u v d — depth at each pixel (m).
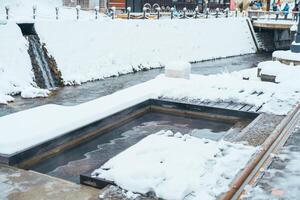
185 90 12.16
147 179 5.83
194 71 26.20
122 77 22.92
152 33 27.34
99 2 32.66
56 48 20.50
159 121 11.18
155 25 27.83
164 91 12.17
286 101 11.24
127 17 27.69
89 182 6.12
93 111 9.84
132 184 5.71
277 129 8.35
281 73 14.55
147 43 26.62
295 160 6.64
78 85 20.36
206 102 11.51
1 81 17.30
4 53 18.09
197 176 5.91
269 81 14.77
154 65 26.28
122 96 11.54
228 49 34.09
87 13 30.36
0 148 7.29
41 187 5.92
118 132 10.28
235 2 43.25
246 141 7.79
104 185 5.98
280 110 10.30
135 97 11.40
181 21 30.33
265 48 38.34
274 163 6.50
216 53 32.62
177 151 6.94
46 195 5.64
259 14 38.62
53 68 19.81
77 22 22.16
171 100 11.67
